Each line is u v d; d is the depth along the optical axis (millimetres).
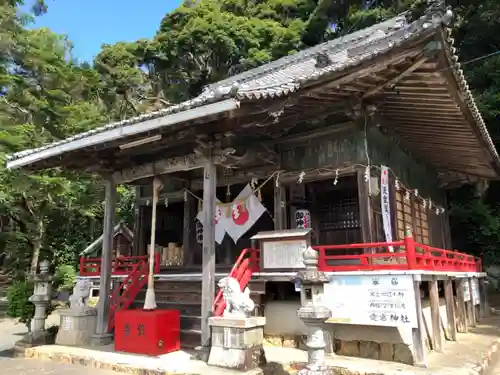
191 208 11500
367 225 8016
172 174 10414
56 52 18594
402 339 6734
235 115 6332
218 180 10352
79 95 20234
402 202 10172
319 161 8797
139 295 9664
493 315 13094
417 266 6402
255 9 31906
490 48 19516
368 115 7926
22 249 18656
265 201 10938
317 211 10117
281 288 8797
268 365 6531
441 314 9109
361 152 8289
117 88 28766
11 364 7469
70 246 20312
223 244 11305
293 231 7781
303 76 7012
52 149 8391
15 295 9438
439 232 13383
